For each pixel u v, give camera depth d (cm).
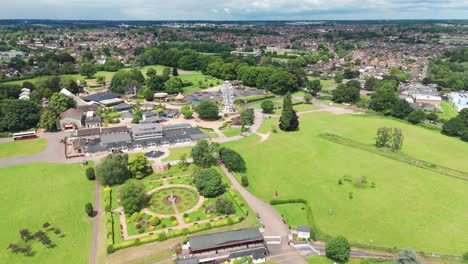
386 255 11512
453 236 12519
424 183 16450
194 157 18075
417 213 13962
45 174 16938
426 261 11250
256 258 11175
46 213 13638
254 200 15012
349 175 17238
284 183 16525
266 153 19962
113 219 13312
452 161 19062
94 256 11331
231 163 17350
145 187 14912
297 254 11606
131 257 11294
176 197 15000
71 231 12588
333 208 14388
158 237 12075
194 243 11475
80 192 15312
